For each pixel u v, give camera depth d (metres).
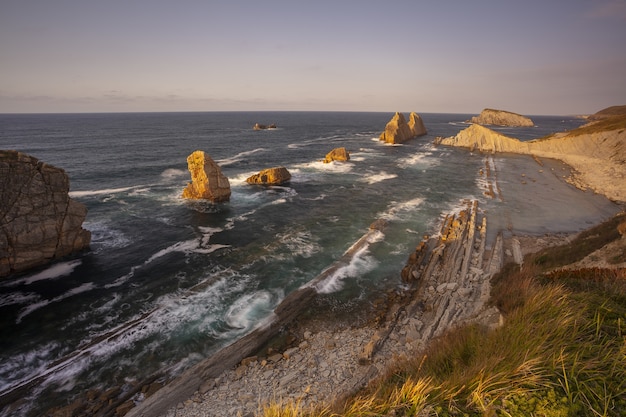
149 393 14.20
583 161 67.56
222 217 36.06
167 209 38.16
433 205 40.91
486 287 19.31
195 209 38.41
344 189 48.66
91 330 18.22
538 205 41.09
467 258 24.92
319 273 24.56
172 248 28.45
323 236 31.34
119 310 20.00
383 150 89.38
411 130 120.00
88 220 33.97
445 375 6.16
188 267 25.30
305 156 77.94
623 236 18.28
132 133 122.06
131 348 16.81
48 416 13.10
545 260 20.83
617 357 4.89
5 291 21.61
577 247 20.64
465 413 4.62
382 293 21.95
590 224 34.50
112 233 31.11
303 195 45.28
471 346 6.96
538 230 32.72
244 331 18.31
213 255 27.28
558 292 7.24
